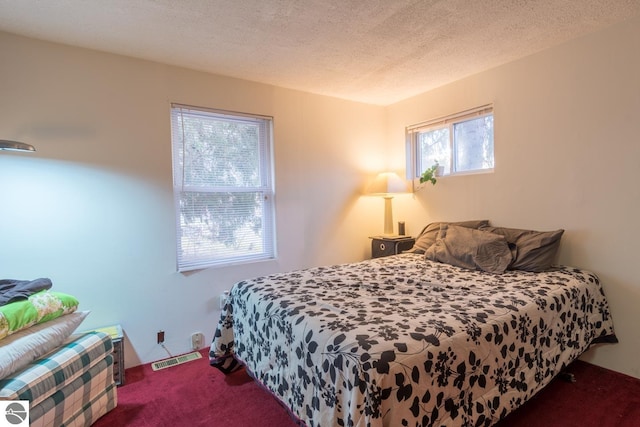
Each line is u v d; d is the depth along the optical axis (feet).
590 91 7.33
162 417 6.09
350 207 11.66
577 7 6.24
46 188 7.09
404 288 6.54
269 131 10.13
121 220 7.89
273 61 8.38
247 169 9.85
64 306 5.95
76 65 7.39
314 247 10.90
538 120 8.22
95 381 5.93
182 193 8.87
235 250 9.69
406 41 7.44
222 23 6.56
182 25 6.61
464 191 9.99
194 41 7.28
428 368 4.12
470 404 4.53
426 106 10.87
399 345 4.15
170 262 8.52
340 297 6.02
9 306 5.24
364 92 10.82
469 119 9.87
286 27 6.75
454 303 5.59
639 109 6.68
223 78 9.21
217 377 7.48
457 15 6.42
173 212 8.55
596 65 7.22
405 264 8.65
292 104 10.38
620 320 7.13
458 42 7.55
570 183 7.73
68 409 5.36
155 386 7.13
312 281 7.14
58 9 5.96
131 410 6.30
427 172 10.74
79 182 7.42
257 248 10.05
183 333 8.72
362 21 6.57
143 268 8.17
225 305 7.52
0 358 4.69
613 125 7.03
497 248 7.97
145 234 8.18
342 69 8.95
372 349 4.05
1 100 6.68
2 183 6.71
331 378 4.28
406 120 11.59
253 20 6.47
